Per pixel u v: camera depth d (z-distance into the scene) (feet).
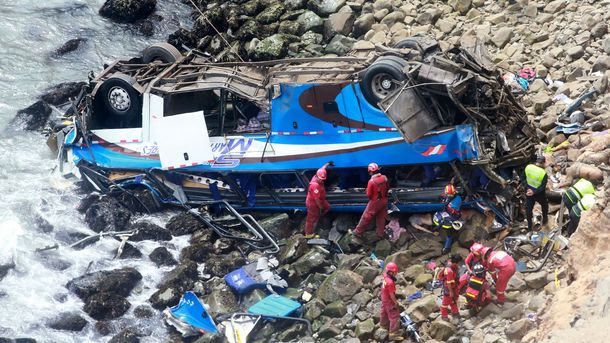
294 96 133.49
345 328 119.03
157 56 153.07
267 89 136.15
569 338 94.84
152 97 142.00
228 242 137.69
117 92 145.38
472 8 180.65
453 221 125.49
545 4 175.11
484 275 112.57
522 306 113.39
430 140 127.44
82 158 148.56
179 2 207.62
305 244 133.49
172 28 198.49
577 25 165.99
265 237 137.08
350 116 131.75
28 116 165.37
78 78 179.22
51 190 149.79
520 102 146.92
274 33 188.65
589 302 98.48
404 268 127.03
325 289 123.54
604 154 130.52
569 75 155.43
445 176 132.26
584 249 109.50
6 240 138.72
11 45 187.73
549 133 143.64
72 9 201.98
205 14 190.80
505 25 173.06
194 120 139.95
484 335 111.55
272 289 127.03
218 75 141.69
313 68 137.08
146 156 144.56
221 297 126.21
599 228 108.17
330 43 181.98
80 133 149.18
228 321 122.31
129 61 153.89
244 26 188.34
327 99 131.85
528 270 119.24
